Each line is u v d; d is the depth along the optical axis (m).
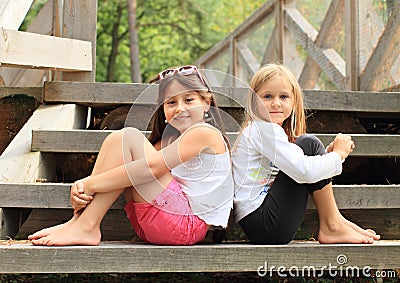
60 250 2.08
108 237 2.82
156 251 2.12
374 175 3.60
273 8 6.48
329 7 5.06
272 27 6.53
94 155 3.39
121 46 14.13
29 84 5.00
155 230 2.22
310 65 5.48
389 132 4.12
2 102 4.00
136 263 2.11
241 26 7.64
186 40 13.65
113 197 2.24
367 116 3.80
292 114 2.53
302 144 2.38
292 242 2.48
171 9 13.56
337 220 2.34
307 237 2.83
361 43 4.49
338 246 2.20
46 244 2.15
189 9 12.80
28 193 2.50
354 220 3.01
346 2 4.62
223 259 2.14
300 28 5.70
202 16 12.98
